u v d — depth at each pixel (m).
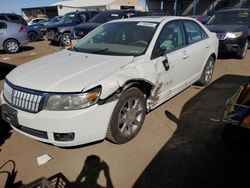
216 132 3.52
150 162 2.89
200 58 4.77
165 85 3.79
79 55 3.59
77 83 2.72
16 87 2.89
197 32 4.86
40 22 25.73
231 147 3.15
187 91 5.16
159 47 3.62
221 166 2.80
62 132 2.65
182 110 4.25
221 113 4.12
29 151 3.14
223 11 9.34
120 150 3.12
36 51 11.70
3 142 3.35
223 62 7.85
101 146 3.21
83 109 2.64
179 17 4.40
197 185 2.53
